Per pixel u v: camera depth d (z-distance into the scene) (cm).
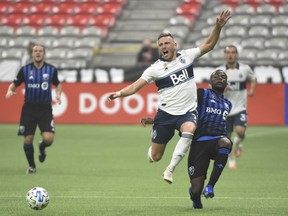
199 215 2838
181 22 9562
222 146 2873
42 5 10144
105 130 7388
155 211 2948
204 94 2997
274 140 6431
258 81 7769
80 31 9612
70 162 4922
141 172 4394
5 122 8100
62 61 9075
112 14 9931
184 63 3088
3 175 4225
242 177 4169
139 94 7881
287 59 8550
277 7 9444
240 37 8938
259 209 3005
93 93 7962
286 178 4125
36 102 4250
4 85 8075
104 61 9306
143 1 10319
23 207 3047
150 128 7619
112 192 3556
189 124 2986
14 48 9312
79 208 3034
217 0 10169
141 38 9681
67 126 7825
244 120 4616
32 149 4291
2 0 10212
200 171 2917
